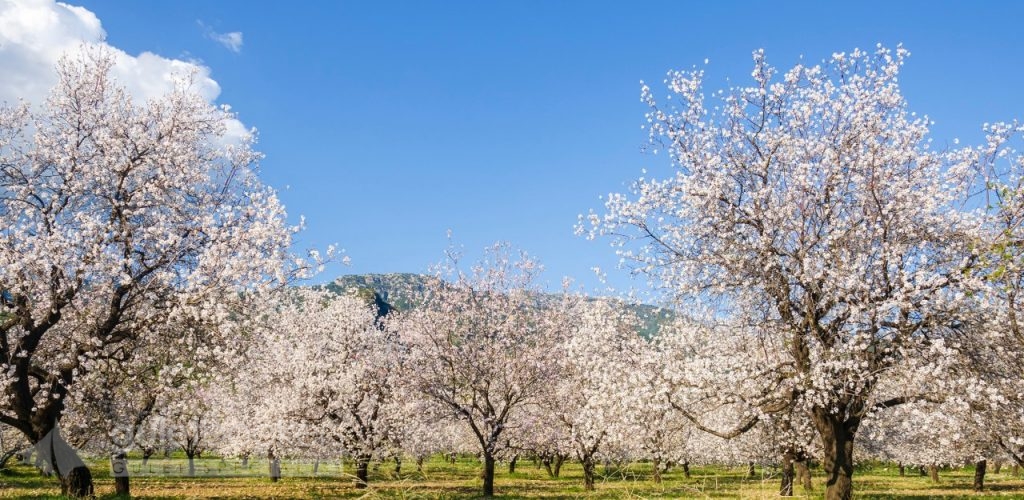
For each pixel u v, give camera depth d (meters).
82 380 18.39
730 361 18.00
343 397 31.11
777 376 18.08
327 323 34.22
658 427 21.19
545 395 32.47
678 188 18.89
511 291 32.81
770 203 17.47
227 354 18.20
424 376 30.56
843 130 18.33
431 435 35.25
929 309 16.17
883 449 34.81
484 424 30.31
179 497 24.95
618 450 25.88
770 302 18.19
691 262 18.64
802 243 17.22
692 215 19.28
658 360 19.45
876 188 17.11
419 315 31.88
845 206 17.83
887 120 18.20
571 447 33.62
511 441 33.94
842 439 17.86
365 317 35.12
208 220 18.59
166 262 18.50
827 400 16.70
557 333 32.66
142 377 19.41
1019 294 15.46
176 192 19.92
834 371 16.80
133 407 20.83
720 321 19.75
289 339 32.84
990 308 16.80
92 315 18.42
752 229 18.14
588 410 23.78
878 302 16.45
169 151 19.31
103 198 18.91
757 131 18.91
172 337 18.98
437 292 32.25
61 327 19.80
